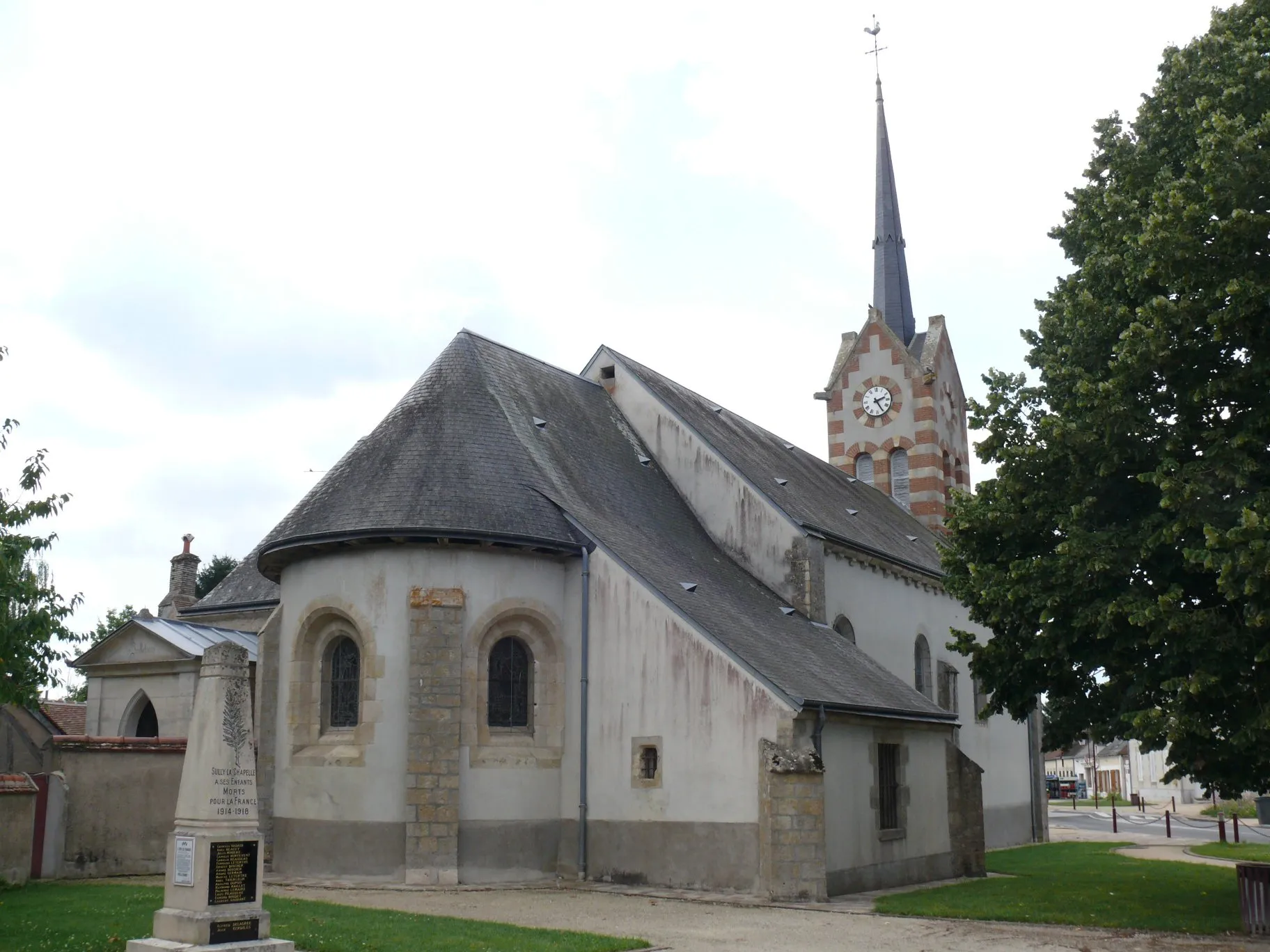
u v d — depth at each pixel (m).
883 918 18.66
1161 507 17.62
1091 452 19.03
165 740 24.39
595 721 23.45
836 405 48.22
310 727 23.72
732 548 30.36
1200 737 17.19
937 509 45.75
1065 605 19.09
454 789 22.27
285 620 24.45
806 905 20.06
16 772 22.94
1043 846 37.84
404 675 22.81
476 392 26.53
